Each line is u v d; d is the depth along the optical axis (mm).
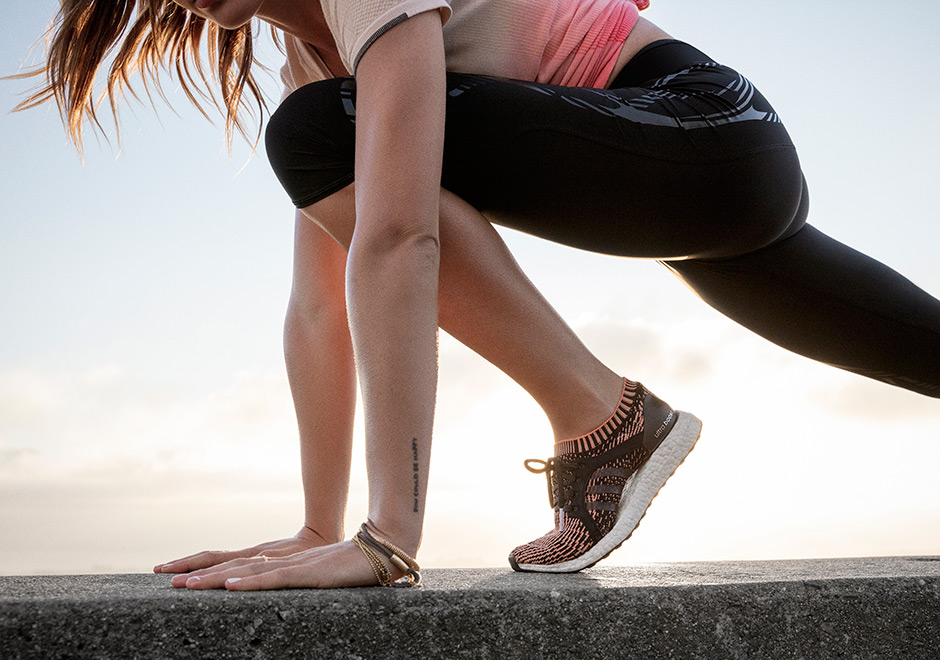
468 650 834
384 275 1020
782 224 1457
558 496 1346
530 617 866
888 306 1631
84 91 1536
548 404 1318
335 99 1174
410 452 999
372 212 1026
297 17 1374
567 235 1346
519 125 1215
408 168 1022
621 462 1321
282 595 799
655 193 1302
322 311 1426
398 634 811
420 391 1012
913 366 1712
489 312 1207
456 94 1227
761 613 975
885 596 1048
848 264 1636
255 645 760
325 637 784
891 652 1030
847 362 1756
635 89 1367
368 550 958
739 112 1364
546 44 1408
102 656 717
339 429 1403
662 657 915
